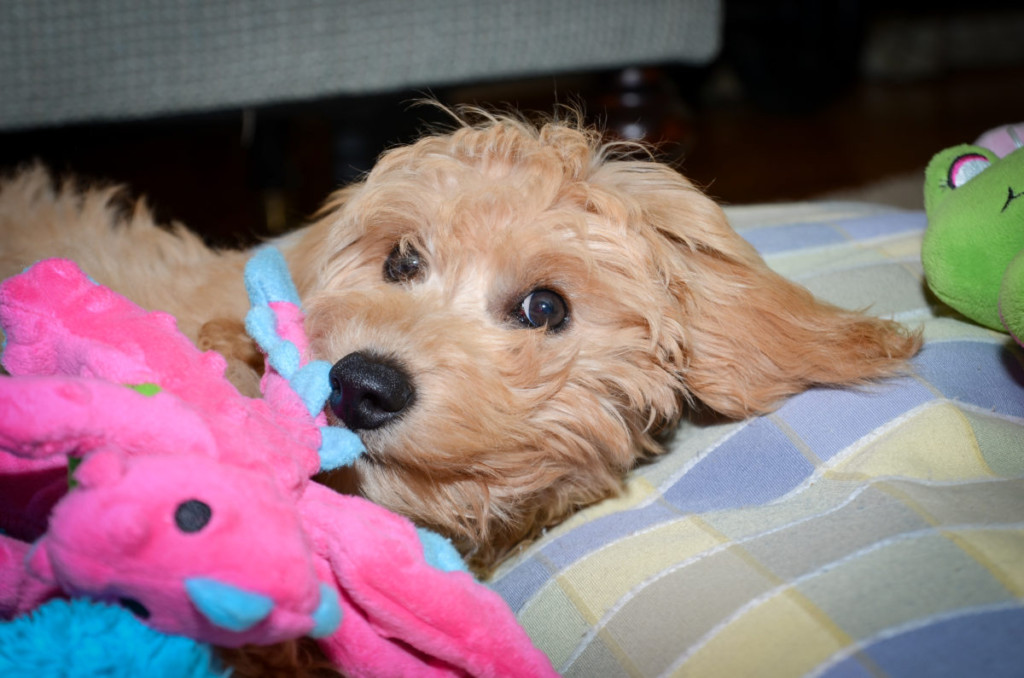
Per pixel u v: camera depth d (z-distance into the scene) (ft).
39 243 1.81
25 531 1.23
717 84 5.48
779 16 5.08
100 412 1.01
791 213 2.03
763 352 1.51
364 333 1.39
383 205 1.55
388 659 1.14
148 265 1.79
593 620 1.25
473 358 1.38
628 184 1.58
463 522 1.46
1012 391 1.48
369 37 2.11
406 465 1.37
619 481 1.52
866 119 4.86
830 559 1.18
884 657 1.07
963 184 1.54
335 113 2.29
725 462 1.47
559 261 1.45
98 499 0.96
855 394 1.48
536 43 2.19
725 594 1.18
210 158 3.58
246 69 2.09
